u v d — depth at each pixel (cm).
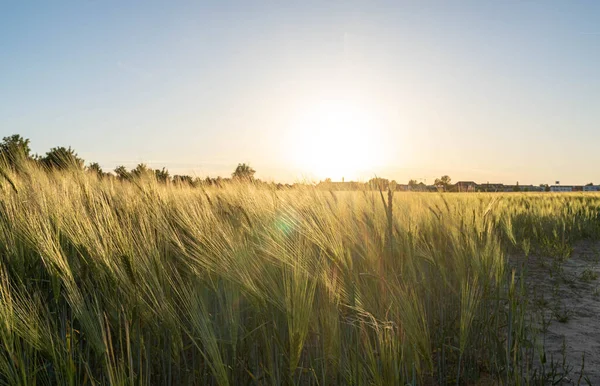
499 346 383
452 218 500
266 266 300
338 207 416
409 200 584
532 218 1362
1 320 234
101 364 260
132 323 275
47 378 275
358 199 453
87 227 315
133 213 403
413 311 305
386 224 401
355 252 363
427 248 442
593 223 1460
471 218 533
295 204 393
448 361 409
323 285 306
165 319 271
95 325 265
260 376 301
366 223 404
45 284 369
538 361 423
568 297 662
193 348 314
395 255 396
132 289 278
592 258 1015
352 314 326
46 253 296
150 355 312
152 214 393
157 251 304
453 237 462
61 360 234
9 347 233
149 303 289
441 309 439
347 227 383
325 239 330
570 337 492
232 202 480
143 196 486
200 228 346
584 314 577
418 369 296
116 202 451
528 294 654
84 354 308
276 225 347
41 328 246
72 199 425
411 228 477
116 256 288
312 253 318
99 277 301
